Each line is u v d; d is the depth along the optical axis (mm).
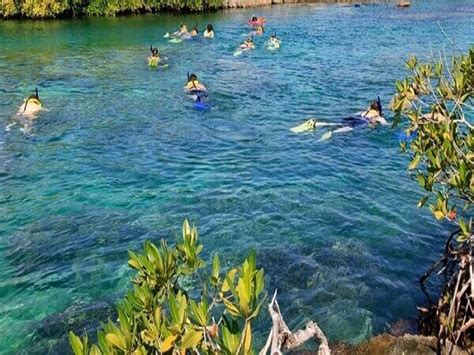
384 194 13617
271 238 11359
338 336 8398
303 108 21328
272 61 30469
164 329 3684
